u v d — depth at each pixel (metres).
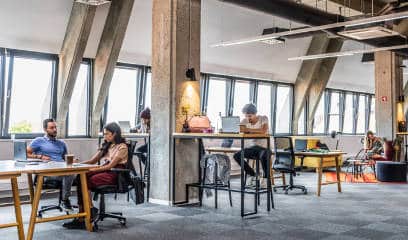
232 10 10.38
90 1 6.98
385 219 6.07
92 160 5.71
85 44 8.45
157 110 7.12
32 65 8.70
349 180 10.79
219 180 6.70
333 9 11.44
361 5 11.41
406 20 12.23
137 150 8.27
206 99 12.06
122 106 10.41
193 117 6.89
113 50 9.01
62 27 8.55
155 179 7.15
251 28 11.22
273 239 4.93
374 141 12.09
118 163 5.42
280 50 12.78
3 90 8.38
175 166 6.91
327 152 8.42
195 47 7.22
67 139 8.95
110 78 9.35
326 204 7.26
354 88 16.91
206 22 10.33
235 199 7.66
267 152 6.52
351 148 16.36
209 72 11.78
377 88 13.06
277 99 14.08
